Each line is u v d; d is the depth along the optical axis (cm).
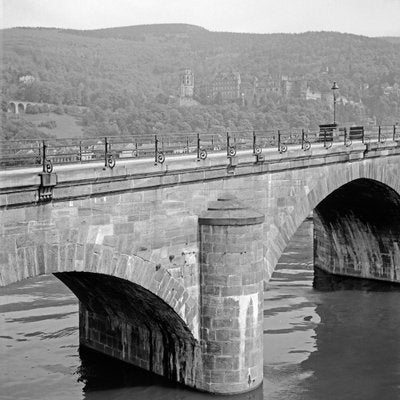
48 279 6519
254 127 15362
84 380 3912
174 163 3397
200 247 3609
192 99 18738
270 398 3731
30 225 2809
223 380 3600
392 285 6638
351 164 5112
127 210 3234
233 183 3862
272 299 6078
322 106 19912
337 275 7088
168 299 3472
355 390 3947
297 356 4509
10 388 3781
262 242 3700
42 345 4506
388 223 6456
